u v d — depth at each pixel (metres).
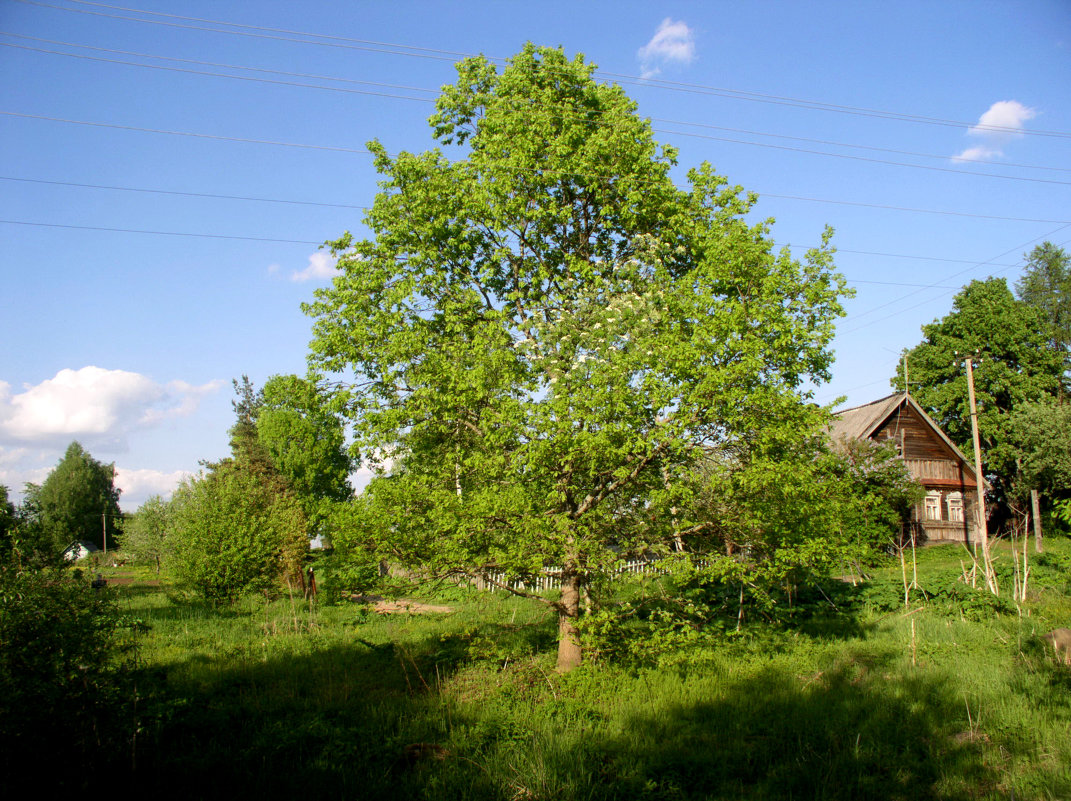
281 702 10.15
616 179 12.88
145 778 7.07
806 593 17.81
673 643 11.30
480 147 13.88
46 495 64.31
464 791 7.11
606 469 10.86
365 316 12.12
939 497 32.88
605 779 7.61
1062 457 28.67
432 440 12.59
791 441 10.52
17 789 6.23
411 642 14.49
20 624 6.80
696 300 10.88
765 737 8.77
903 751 8.17
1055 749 7.89
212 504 22.19
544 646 13.79
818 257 11.12
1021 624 13.94
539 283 13.04
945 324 39.78
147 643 14.62
